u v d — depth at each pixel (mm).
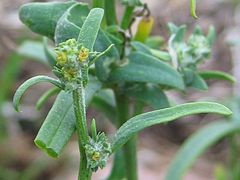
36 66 384
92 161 111
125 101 161
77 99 109
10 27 403
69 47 106
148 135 354
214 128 254
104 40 134
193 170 333
